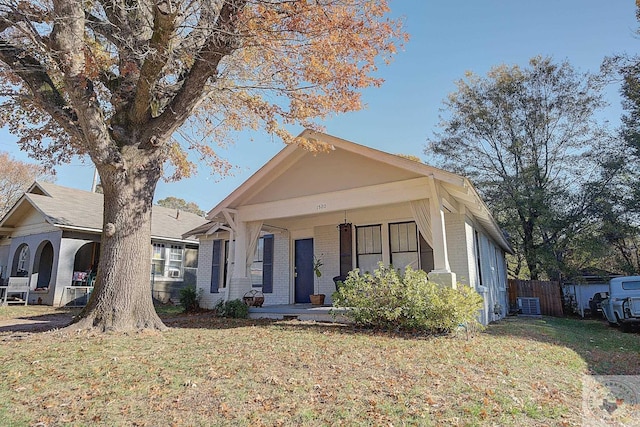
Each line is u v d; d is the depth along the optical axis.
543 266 20.02
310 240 13.42
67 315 12.45
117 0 7.57
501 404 3.82
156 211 22.44
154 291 18.72
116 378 4.50
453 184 8.47
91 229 16.67
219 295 15.41
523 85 22.64
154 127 8.41
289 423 3.35
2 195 31.94
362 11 7.88
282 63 8.79
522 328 9.93
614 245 19.09
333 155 10.37
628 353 7.57
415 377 4.64
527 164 22.12
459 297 7.78
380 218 12.09
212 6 7.67
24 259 19.28
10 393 4.00
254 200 11.66
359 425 3.32
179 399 3.88
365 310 8.25
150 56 7.52
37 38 7.20
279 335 7.48
